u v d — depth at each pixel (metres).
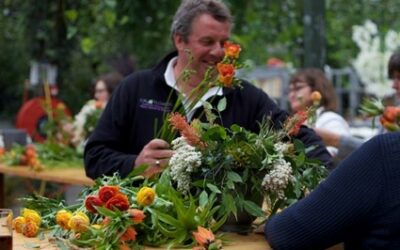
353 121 8.42
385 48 6.31
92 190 2.56
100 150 3.24
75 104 9.44
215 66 2.92
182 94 2.92
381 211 2.21
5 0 7.48
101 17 6.57
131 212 2.20
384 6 8.30
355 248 2.29
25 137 6.02
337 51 9.34
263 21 7.58
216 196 2.46
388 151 2.22
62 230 2.35
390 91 6.18
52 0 7.03
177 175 2.46
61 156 5.36
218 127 2.43
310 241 2.26
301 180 2.50
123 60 6.13
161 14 6.36
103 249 2.19
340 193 2.23
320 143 3.06
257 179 2.46
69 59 7.59
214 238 2.27
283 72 7.74
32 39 7.29
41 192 5.87
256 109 3.19
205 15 3.07
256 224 2.58
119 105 3.28
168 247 2.28
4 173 5.22
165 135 2.85
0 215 2.30
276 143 2.50
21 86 13.83
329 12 8.23
